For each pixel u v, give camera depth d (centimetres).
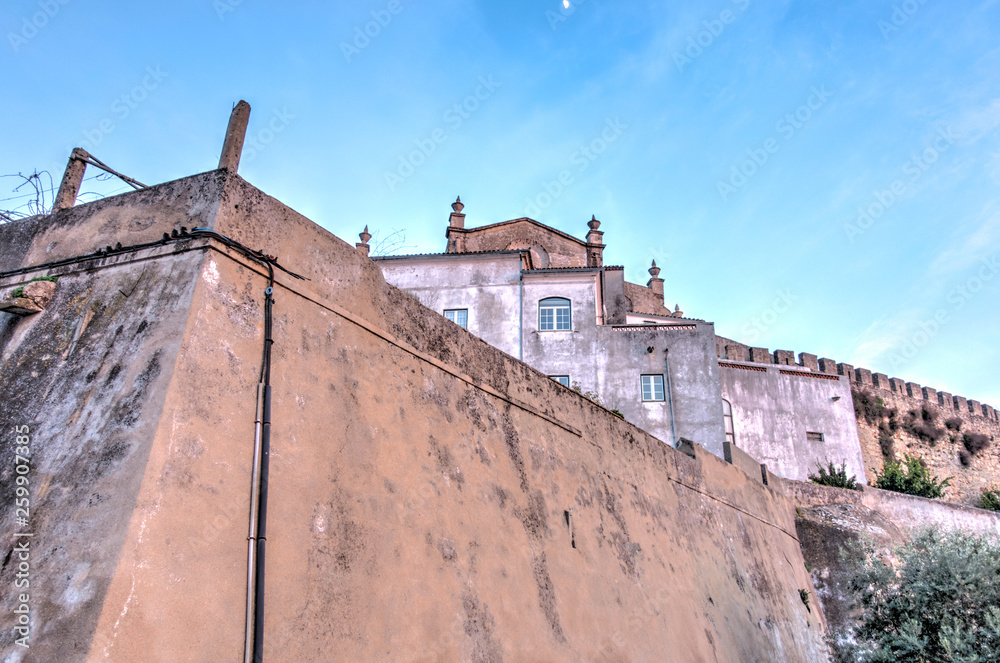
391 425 791
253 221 698
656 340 2834
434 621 725
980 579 1292
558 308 2897
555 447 1120
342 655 610
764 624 1534
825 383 3450
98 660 445
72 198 816
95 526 505
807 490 2375
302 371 698
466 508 855
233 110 734
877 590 1452
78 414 586
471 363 990
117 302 654
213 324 620
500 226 3931
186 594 511
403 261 3003
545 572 947
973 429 4369
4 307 687
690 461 1580
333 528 658
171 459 538
